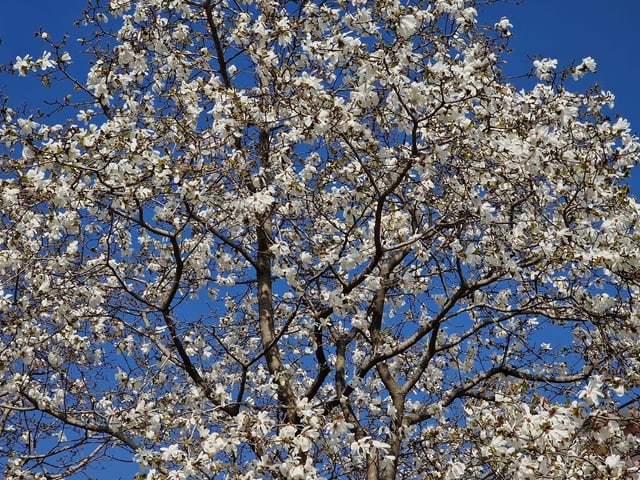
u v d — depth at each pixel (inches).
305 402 274.8
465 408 308.5
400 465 393.4
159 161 295.3
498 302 394.0
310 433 268.5
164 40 386.6
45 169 288.2
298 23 346.3
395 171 311.6
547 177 331.9
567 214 322.3
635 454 291.7
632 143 332.5
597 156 323.9
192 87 349.4
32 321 347.3
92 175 305.4
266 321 384.8
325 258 313.9
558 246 314.8
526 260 333.4
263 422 271.1
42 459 346.0
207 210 353.4
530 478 255.1
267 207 327.9
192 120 350.9
